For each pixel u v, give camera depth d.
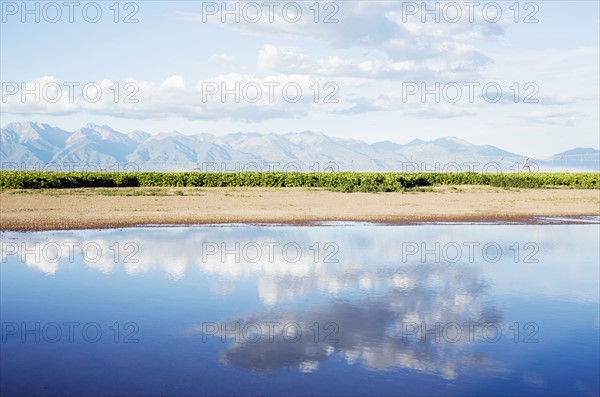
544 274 15.53
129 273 15.09
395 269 15.88
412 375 8.52
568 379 8.47
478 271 15.77
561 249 19.45
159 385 8.05
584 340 10.20
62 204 31.42
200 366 8.79
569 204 35.75
